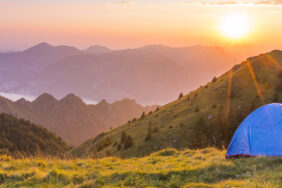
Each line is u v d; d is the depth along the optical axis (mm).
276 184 8164
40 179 10445
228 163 12422
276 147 13680
